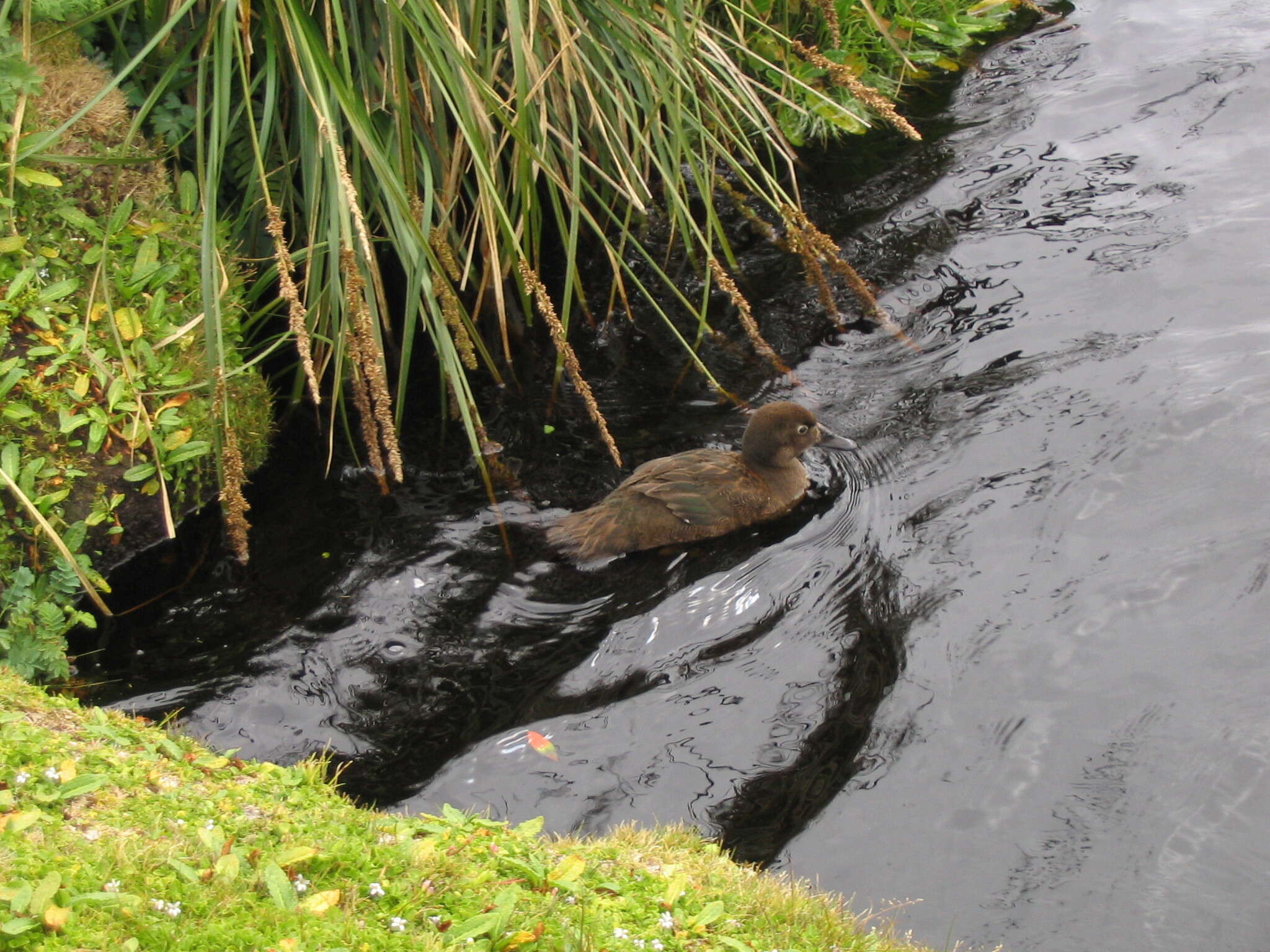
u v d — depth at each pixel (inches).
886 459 157.5
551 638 149.4
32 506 147.3
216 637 149.6
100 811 134.6
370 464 157.5
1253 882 139.4
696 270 164.2
